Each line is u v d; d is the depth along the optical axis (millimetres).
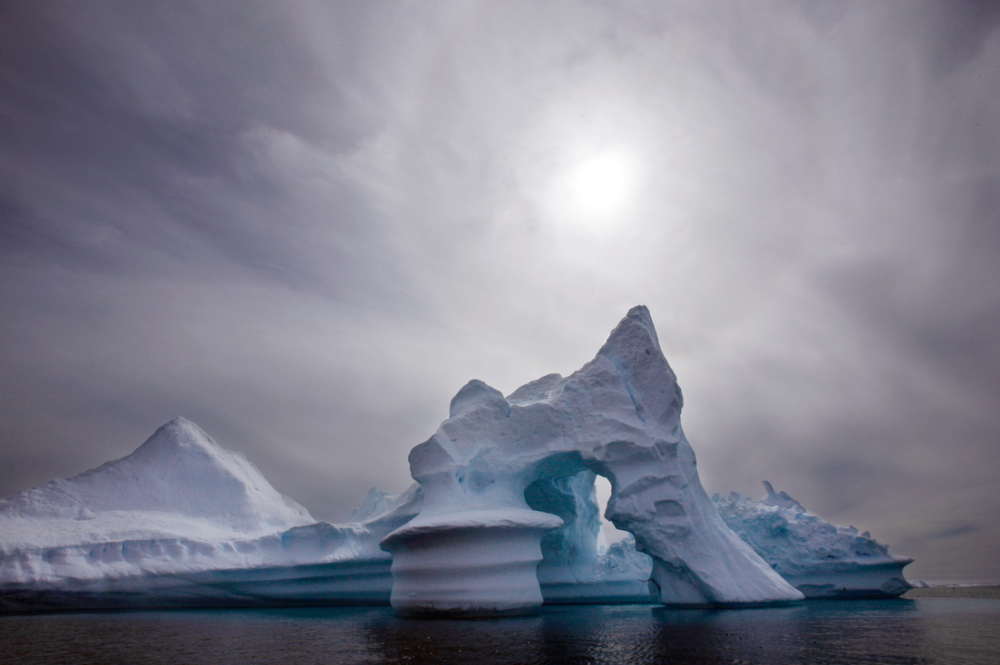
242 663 15477
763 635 19078
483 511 27344
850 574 37188
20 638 20547
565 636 19219
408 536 26234
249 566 33125
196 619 26500
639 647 17000
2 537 31016
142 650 17766
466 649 17031
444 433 30484
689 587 28672
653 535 28672
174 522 35938
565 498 35438
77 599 30656
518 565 26516
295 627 22906
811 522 39781
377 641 18812
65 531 32656
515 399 36906
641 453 30078
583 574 36781
